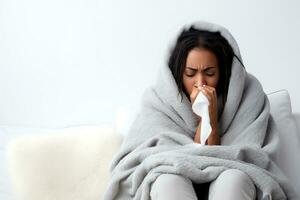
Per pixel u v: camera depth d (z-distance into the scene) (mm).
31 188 1672
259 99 1658
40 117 2178
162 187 1309
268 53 2037
